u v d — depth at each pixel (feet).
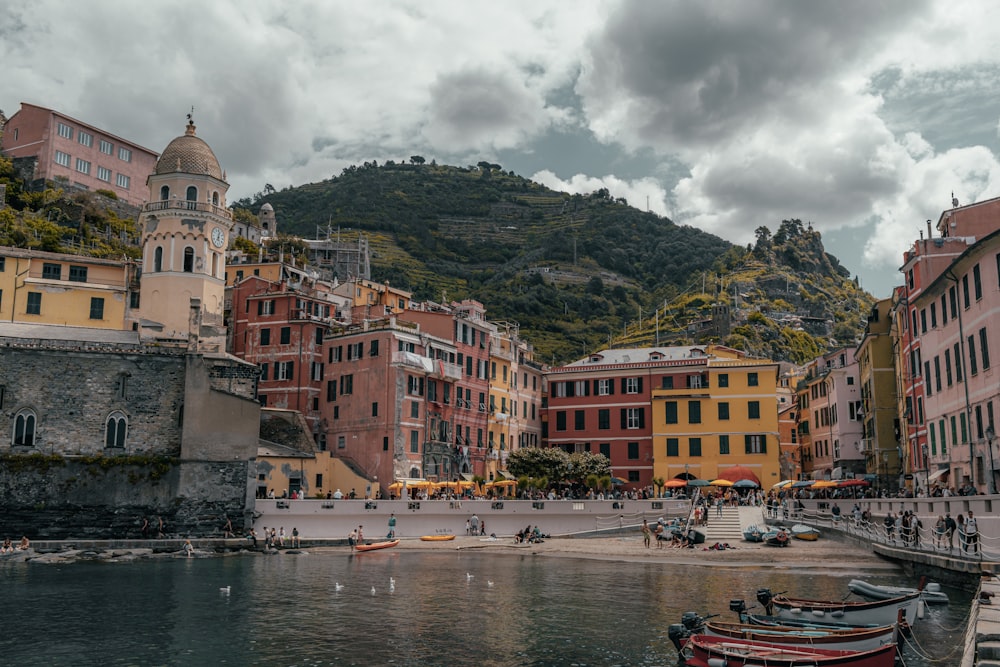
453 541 228.22
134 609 130.31
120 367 225.56
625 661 98.12
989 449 167.73
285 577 165.89
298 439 274.57
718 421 316.40
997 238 162.71
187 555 205.26
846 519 217.15
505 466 330.34
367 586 153.99
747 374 316.19
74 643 107.34
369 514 230.48
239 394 236.63
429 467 285.43
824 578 161.38
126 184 461.78
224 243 281.13
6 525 209.77
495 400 334.24
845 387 326.03
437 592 147.23
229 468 225.56
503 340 350.02
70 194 424.46
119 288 295.69
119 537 215.92
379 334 281.74
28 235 358.84
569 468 294.05
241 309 317.42
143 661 98.63
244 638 110.11
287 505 226.99
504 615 125.90
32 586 153.28
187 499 221.66
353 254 645.92
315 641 108.68
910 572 159.22
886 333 277.23
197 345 244.83
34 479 213.25
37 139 425.28
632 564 189.37
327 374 302.25
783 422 410.52
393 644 107.04
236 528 223.10
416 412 281.95
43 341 223.10
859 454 320.09
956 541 142.10
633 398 334.44
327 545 221.46
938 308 203.00
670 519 230.68
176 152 277.44
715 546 208.95
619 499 257.55
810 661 83.30
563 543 224.33
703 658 90.63
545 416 377.50
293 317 306.55
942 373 201.05
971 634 89.10
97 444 220.84
